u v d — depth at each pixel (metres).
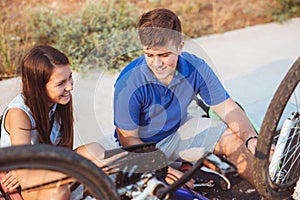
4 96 3.78
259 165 2.26
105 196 1.85
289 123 2.49
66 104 2.48
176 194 2.50
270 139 2.19
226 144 2.71
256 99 3.85
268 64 4.38
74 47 4.35
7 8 4.98
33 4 5.09
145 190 2.12
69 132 2.57
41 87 2.28
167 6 5.25
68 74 2.31
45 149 1.64
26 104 2.35
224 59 4.43
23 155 1.59
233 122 2.71
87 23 4.65
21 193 2.41
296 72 2.13
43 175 2.25
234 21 5.19
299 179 2.52
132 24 4.65
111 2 4.89
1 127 2.44
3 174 2.41
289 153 2.88
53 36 4.59
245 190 2.92
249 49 4.63
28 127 2.34
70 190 2.34
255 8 5.46
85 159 1.74
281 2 5.46
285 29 5.09
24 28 4.67
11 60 4.25
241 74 4.20
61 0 5.19
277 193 2.46
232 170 1.99
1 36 4.33
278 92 2.15
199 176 2.95
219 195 2.88
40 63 2.22
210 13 5.27
